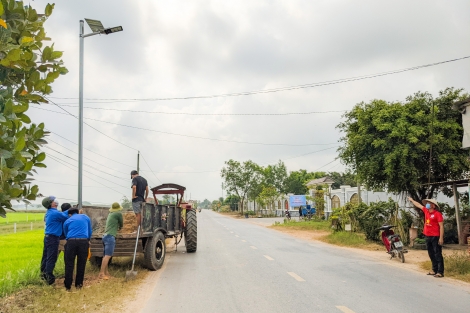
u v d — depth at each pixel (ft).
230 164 205.87
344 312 19.08
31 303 20.77
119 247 30.68
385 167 48.11
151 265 31.68
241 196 231.09
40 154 13.09
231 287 25.36
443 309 19.57
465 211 50.90
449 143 45.75
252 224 113.19
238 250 46.16
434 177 49.39
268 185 200.03
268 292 23.70
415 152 46.26
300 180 239.30
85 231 25.32
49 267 25.58
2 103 11.51
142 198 33.01
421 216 50.42
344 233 58.29
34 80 13.52
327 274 29.73
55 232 25.90
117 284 25.90
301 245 51.75
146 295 23.40
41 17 14.30
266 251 44.93
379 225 50.72
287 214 129.29
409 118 47.80
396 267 33.06
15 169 10.77
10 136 11.60
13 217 187.21
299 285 25.67
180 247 51.49
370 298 21.94
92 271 31.19
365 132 49.93
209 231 80.79
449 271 29.84
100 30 38.14
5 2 12.12
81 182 35.47
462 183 45.85
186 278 28.81
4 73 13.05
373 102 52.21
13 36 12.68
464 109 39.96
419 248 45.34
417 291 23.70
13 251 48.96
